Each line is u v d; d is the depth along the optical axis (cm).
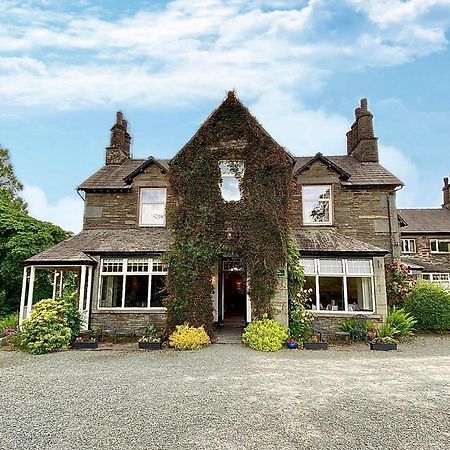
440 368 945
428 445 485
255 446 478
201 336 1228
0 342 1291
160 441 493
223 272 1708
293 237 1499
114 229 1723
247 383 786
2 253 2023
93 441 493
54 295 1919
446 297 1563
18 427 543
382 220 1681
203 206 1376
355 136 2003
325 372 893
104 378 831
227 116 1448
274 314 1306
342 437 508
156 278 1548
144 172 1772
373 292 1427
